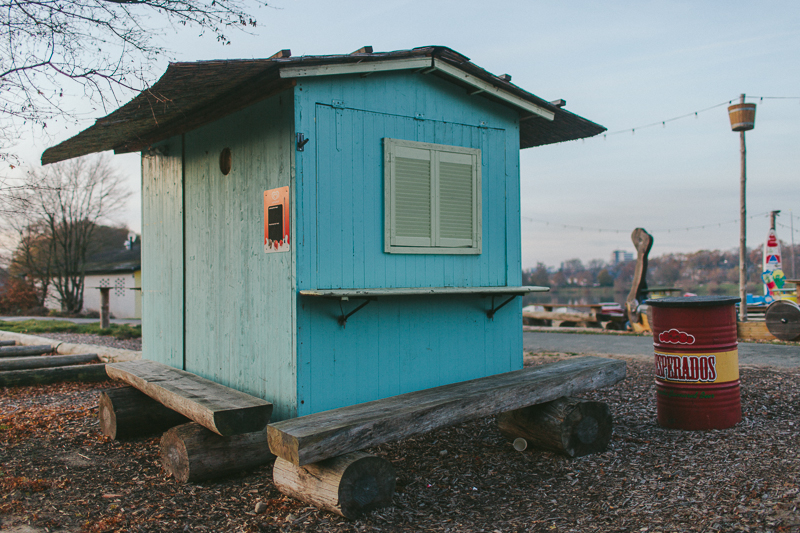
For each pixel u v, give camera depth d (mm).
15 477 4230
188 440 4117
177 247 6160
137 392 5496
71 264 28703
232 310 5117
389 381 4746
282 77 4086
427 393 4332
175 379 5121
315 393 4312
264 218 4633
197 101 5141
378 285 4684
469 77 5090
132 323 20422
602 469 4281
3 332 13406
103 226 29766
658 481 3914
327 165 4406
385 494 3592
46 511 3572
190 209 5898
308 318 4277
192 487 4066
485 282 5402
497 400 4234
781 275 16844
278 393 4438
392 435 3580
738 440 4695
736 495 3486
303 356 4250
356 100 4586
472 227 5293
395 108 4828
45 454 4879
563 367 5109
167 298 6383
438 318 5094
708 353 5082
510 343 5660
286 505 3676
